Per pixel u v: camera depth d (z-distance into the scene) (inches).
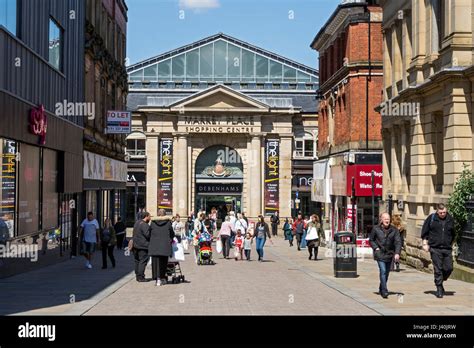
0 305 580.1
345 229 1672.0
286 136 2950.3
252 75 3196.4
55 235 1118.4
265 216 2930.6
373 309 565.9
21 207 906.7
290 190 2947.8
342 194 1642.5
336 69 1824.6
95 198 1546.5
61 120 1120.8
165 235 762.2
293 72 3208.7
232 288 735.1
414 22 1051.3
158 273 763.4
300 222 1662.2
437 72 911.7
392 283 794.8
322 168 2011.6
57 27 1109.7
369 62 1600.6
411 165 1063.0
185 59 3186.5
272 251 1630.2
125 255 1346.0
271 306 585.0
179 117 2910.9
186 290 712.4
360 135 1615.4
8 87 813.9
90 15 1425.9
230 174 2967.5
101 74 1566.2
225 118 2920.8
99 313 538.0
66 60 1171.9
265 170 2947.8
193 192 2938.0
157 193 2908.5
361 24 1622.8
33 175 971.3
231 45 3189.0
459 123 874.8
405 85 1117.1
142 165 2908.5
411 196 1051.9
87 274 906.7
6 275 833.5
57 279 826.8
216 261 1230.3
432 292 692.7
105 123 1621.6
